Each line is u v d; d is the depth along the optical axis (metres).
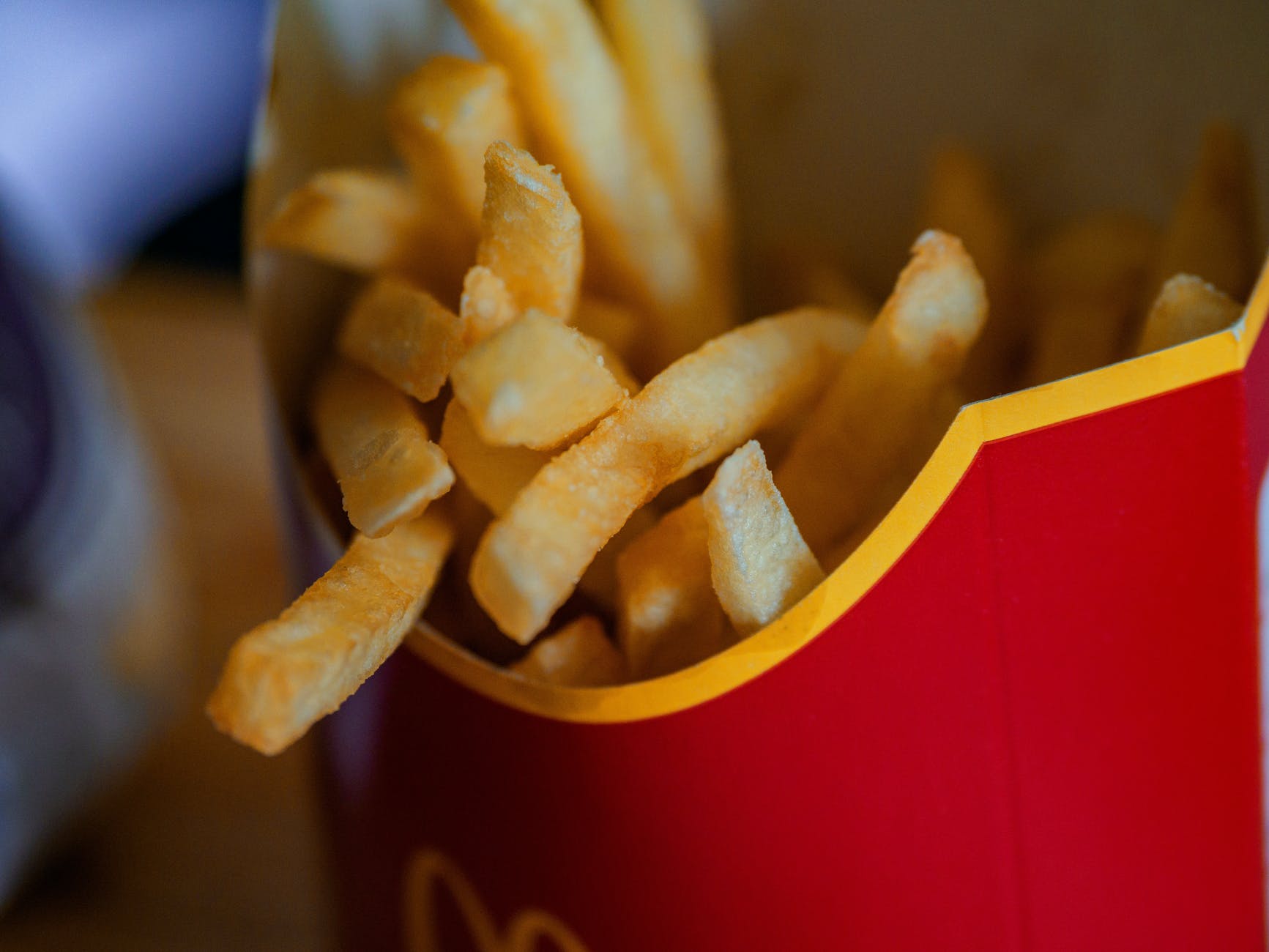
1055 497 0.14
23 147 0.38
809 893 0.15
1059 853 0.15
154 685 0.23
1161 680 0.15
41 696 0.21
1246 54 0.19
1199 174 0.18
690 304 0.18
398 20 0.19
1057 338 0.18
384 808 0.17
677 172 0.19
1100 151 0.20
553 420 0.14
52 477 0.21
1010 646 0.15
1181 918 0.16
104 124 0.39
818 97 0.21
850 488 0.16
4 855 0.21
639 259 0.18
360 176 0.17
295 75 0.18
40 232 0.25
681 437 0.15
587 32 0.17
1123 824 0.15
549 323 0.14
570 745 0.15
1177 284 0.15
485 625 0.16
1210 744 0.15
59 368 0.22
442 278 0.17
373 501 0.14
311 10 0.18
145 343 0.32
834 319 0.17
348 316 0.17
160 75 0.41
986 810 0.15
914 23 0.21
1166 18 0.19
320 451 0.17
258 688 0.13
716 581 0.15
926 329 0.16
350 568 0.15
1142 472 0.14
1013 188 0.21
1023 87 0.20
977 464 0.14
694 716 0.15
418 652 0.15
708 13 0.21
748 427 0.15
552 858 0.16
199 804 0.23
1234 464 0.15
